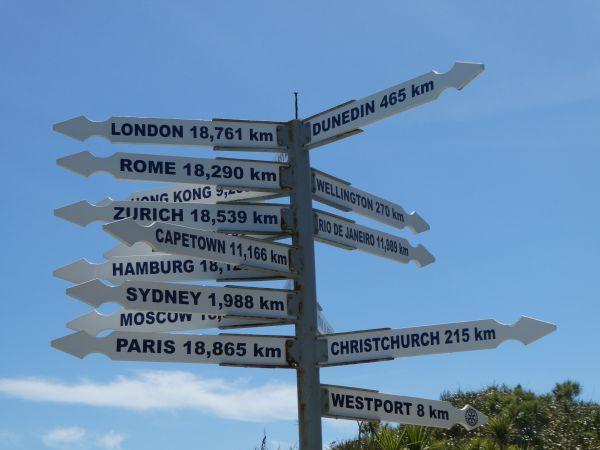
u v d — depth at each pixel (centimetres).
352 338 646
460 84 615
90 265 682
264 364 632
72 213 642
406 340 643
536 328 627
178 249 592
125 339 616
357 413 643
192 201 723
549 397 1947
